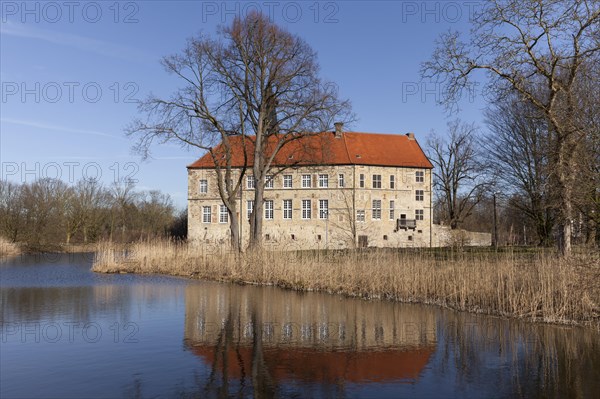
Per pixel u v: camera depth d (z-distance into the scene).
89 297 19.52
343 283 21.25
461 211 56.09
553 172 17.19
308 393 8.30
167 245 33.47
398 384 8.80
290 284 22.69
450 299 17.50
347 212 51.25
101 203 68.88
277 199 53.00
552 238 27.23
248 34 31.44
